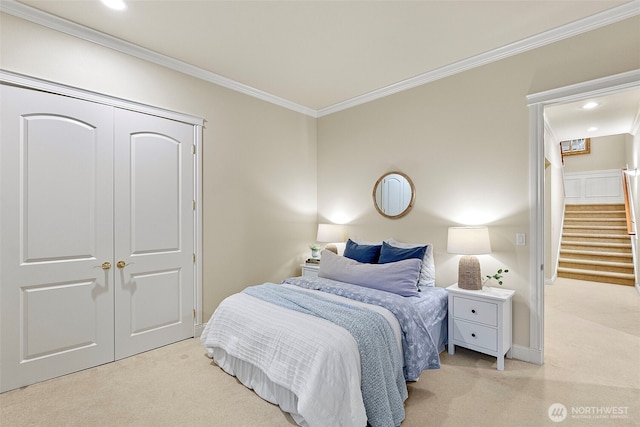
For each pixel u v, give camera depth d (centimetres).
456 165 320
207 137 337
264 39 274
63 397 217
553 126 440
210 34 267
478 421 192
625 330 338
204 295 333
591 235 647
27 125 233
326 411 168
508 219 285
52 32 243
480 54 299
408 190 356
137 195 286
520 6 230
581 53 249
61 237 246
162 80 303
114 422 192
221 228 348
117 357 273
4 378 223
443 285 328
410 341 221
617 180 748
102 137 266
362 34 266
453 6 230
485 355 283
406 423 190
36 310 236
